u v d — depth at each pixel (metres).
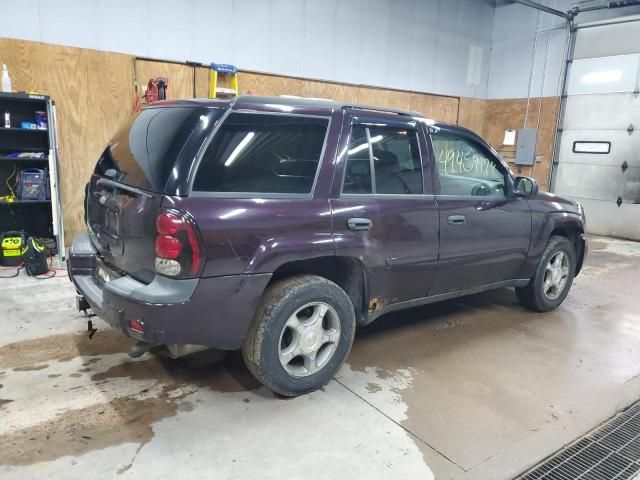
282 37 6.86
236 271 2.23
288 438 2.21
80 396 2.49
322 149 2.58
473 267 3.36
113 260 2.55
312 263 2.67
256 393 2.60
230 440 2.18
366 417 2.41
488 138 10.25
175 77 5.97
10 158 4.72
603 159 8.59
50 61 5.11
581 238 4.25
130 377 2.71
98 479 1.89
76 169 5.47
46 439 2.13
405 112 3.09
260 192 2.36
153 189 2.19
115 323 2.23
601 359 3.23
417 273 3.01
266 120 2.43
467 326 3.74
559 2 8.87
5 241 4.70
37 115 4.88
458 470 2.05
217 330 2.26
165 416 2.35
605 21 8.27
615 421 2.52
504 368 3.04
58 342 3.11
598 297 4.66
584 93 8.73
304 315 2.58
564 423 2.45
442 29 8.91
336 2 7.31
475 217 3.27
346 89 7.68
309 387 2.58
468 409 2.54
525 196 3.66
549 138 9.27
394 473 2.01
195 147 2.20
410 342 3.39
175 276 2.12
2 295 3.97
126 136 2.71
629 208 8.31
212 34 6.21
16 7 4.89
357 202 2.66
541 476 2.08
